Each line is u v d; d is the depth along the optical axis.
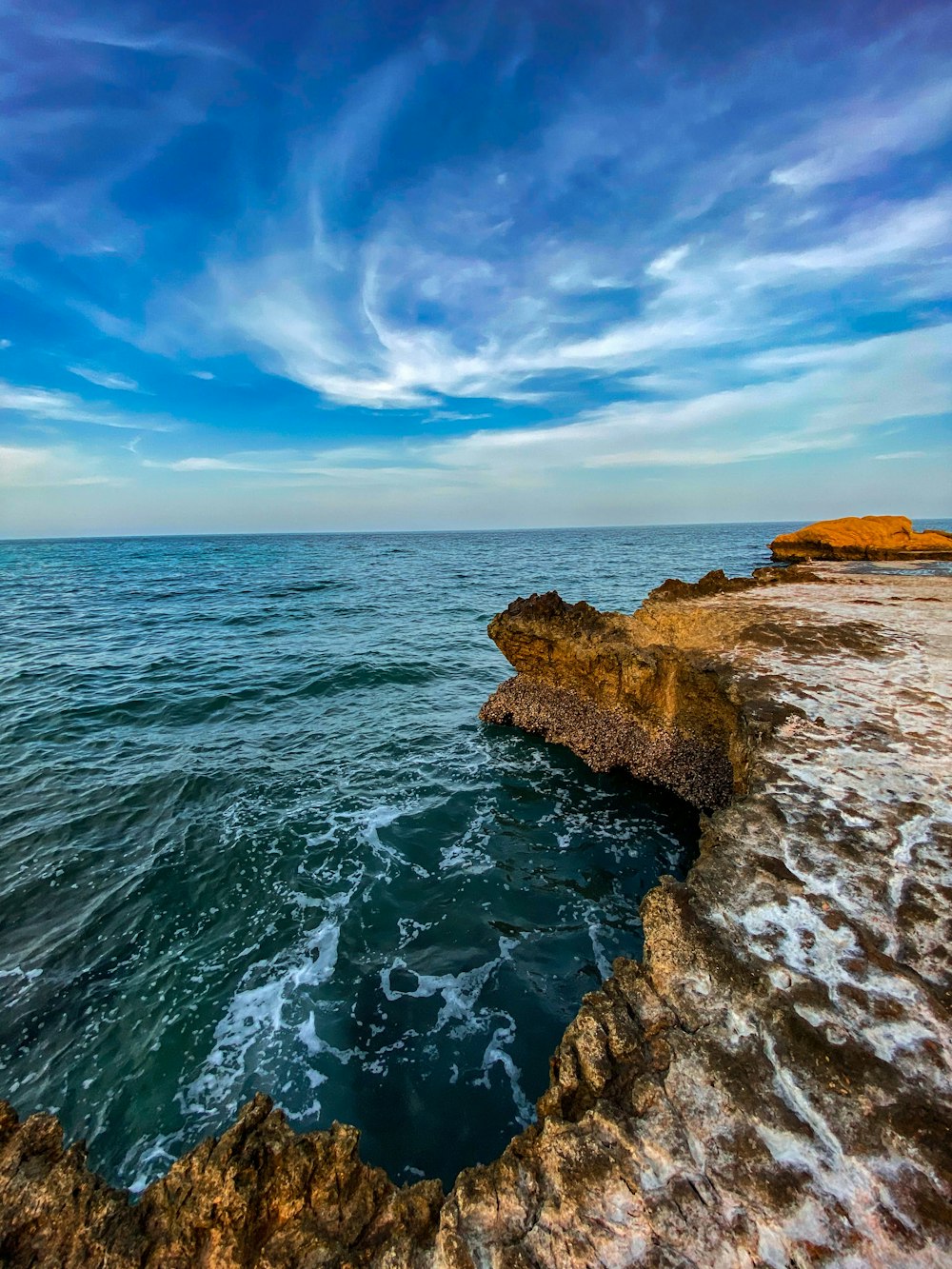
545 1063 5.91
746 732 7.79
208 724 15.45
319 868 9.16
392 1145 5.15
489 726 15.18
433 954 7.43
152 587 45.81
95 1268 2.74
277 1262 2.81
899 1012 3.54
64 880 8.80
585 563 67.44
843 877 4.70
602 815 10.74
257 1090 5.66
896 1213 2.60
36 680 19.17
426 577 53.47
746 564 57.28
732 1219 2.66
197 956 7.35
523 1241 2.73
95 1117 5.41
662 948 4.27
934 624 12.95
